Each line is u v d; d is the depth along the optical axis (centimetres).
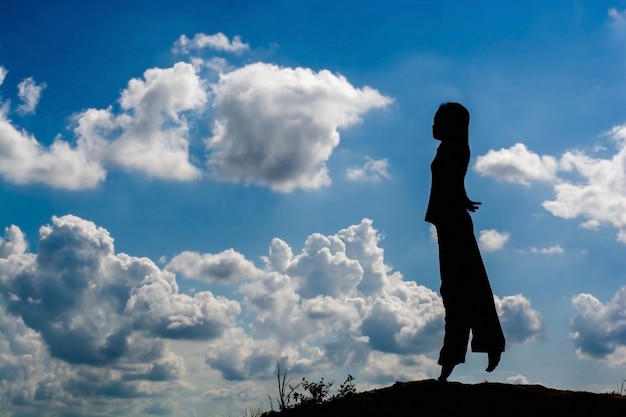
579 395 1095
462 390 1110
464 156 1159
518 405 1058
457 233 1146
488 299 1141
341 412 1116
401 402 1102
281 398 1212
